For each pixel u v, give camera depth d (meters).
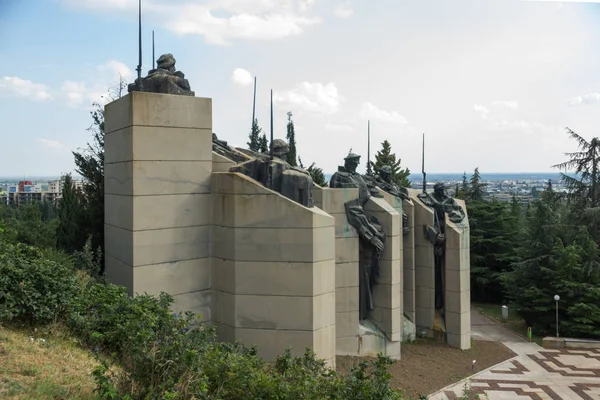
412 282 24.22
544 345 25.95
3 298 9.99
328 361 14.37
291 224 13.87
